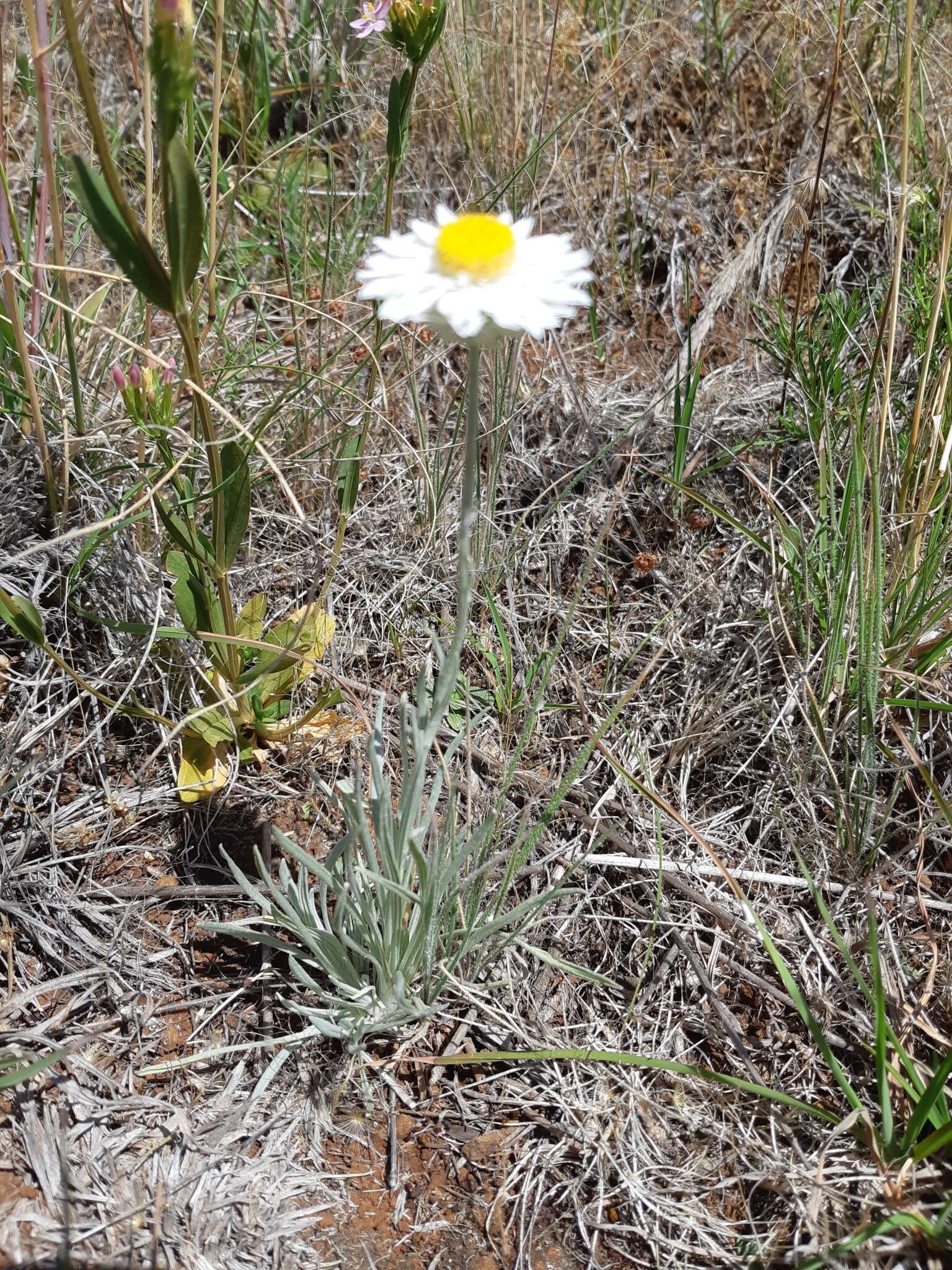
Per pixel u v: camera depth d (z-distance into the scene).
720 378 0.34
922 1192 0.19
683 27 0.41
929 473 0.26
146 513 0.26
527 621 0.29
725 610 0.29
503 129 0.37
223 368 0.27
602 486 0.32
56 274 0.29
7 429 0.26
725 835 0.25
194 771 0.24
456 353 0.34
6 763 0.23
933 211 0.33
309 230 0.38
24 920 0.22
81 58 0.15
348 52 0.40
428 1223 0.19
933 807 0.25
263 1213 0.19
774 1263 0.18
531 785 0.26
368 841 0.19
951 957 0.22
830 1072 0.21
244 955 0.23
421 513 0.30
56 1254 0.18
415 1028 0.22
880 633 0.25
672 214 0.38
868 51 0.37
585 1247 0.19
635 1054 0.22
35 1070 0.18
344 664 0.28
